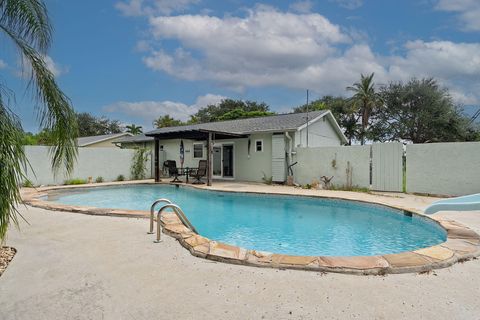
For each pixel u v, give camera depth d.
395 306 2.80
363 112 32.12
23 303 2.84
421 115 29.27
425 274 3.58
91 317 2.60
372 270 3.59
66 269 3.68
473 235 5.12
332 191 11.86
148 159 18.62
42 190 12.11
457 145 10.14
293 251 5.94
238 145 16.64
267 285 3.26
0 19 3.65
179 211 5.31
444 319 2.59
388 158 11.57
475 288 3.19
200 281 3.36
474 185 9.86
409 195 10.59
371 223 8.03
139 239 5.00
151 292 3.08
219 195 12.27
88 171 15.58
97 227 5.80
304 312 2.70
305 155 13.86
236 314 2.67
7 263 3.89
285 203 10.74
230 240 6.72
